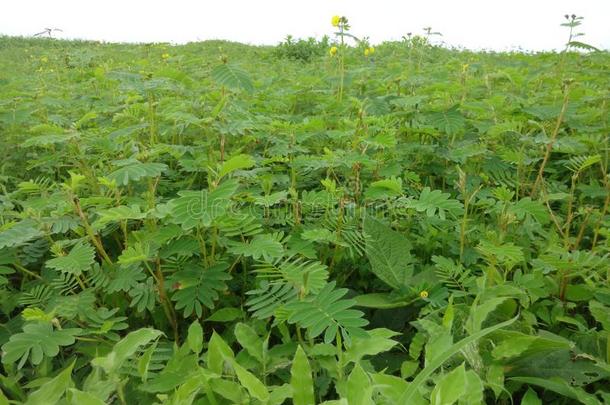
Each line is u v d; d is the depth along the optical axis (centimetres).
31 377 187
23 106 398
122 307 223
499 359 171
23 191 284
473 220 276
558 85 484
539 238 268
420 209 229
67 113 454
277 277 207
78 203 211
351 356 169
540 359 179
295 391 153
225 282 233
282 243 224
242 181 280
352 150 293
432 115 355
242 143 353
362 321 158
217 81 277
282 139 351
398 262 238
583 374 173
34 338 168
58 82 603
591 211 272
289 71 796
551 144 298
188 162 286
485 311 178
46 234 213
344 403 132
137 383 172
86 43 1557
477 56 973
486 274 214
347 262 256
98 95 496
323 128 353
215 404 156
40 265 256
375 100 381
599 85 517
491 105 379
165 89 384
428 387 159
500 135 367
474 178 321
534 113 356
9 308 222
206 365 178
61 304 195
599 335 194
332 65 721
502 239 228
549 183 339
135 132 343
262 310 187
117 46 1398
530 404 159
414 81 468
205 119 285
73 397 133
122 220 227
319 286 174
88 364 191
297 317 161
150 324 224
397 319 225
